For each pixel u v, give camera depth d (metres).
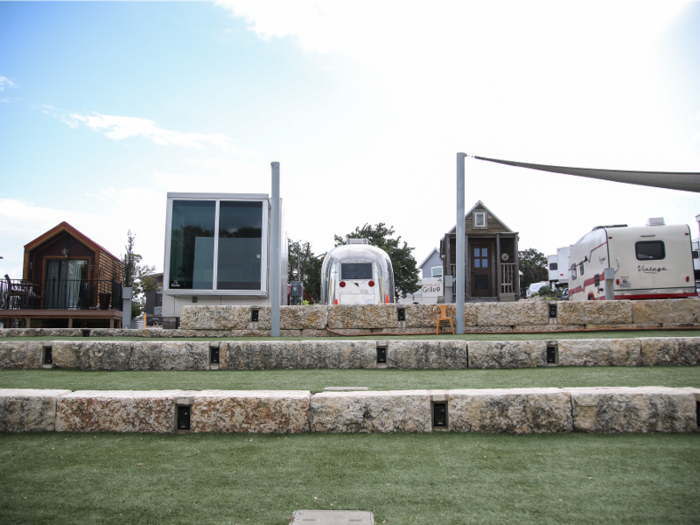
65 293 18.73
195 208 14.96
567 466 3.53
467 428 4.28
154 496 3.17
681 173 5.56
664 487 3.17
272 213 10.65
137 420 4.37
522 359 6.85
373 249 18.83
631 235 19.34
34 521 2.88
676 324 10.16
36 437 4.27
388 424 4.30
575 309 10.38
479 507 2.97
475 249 25.30
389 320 10.79
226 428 4.34
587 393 4.24
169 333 10.94
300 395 4.41
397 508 2.98
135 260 40.97
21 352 7.38
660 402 4.19
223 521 2.86
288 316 10.89
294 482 3.36
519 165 8.37
